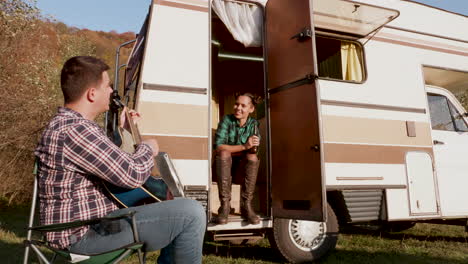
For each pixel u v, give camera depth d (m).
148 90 3.18
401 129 4.08
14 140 6.54
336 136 3.70
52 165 1.46
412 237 4.89
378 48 4.16
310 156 3.06
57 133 1.46
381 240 4.55
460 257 3.69
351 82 3.89
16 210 6.61
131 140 1.90
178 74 3.30
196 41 3.42
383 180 3.87
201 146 3.26
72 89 1.57
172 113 3.22
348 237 4.79
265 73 3.69
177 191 2.00
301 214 3.10
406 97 4.18
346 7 3.55
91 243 1.47
